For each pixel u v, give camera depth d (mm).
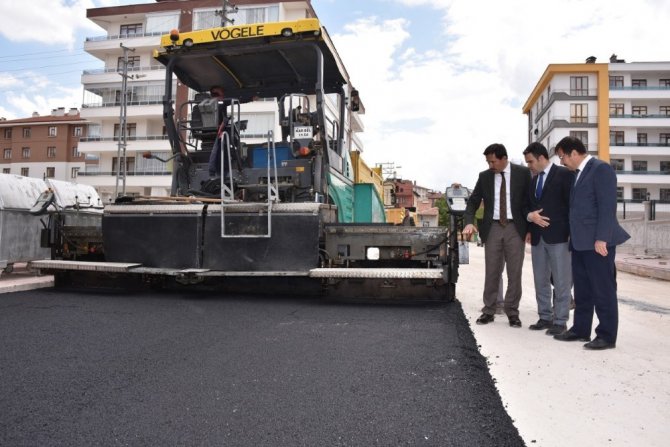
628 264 14117
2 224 7957
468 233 5086
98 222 9234
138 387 2799
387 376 3020
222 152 5711
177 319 4688
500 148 4789
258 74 7270
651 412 2547
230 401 2596
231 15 36969
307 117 6469
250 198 6285
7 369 3105
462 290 7789
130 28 42656
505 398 2723
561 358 3588
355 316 4910
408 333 4176
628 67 48875
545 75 50250
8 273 8367
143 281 6547
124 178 34438
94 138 43719
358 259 5711
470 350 3680
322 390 2768
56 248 6730
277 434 2211
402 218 13672
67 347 3641
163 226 5961
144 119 42875
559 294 4410
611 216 3908
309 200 6066
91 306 5355
